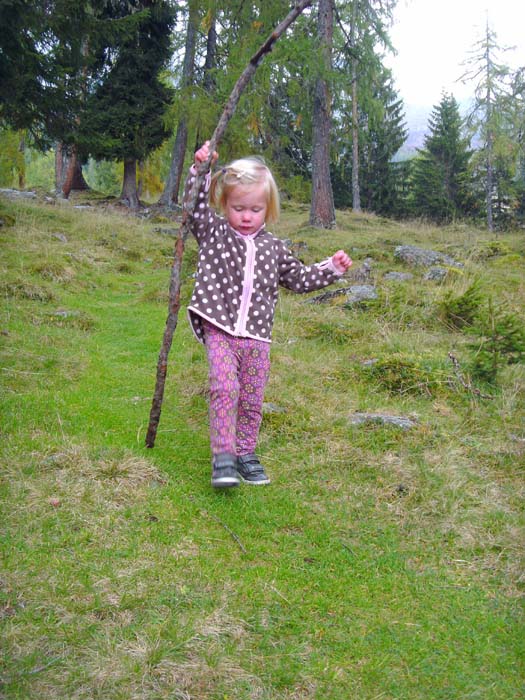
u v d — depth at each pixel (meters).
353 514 2.77
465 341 5.40
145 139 20.22
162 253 10.70
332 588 2.25
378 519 2.74
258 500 2.85
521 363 4.76
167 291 7.27
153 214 18.70
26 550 2.29
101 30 12.31
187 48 20.25
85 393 4.09
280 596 2.17
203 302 2.91
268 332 3.02
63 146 13.98
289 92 15.87
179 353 5.12
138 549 2.37
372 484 3.04
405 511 2.80
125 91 19.83
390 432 3.58
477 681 1.85
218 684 1.76
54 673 1.74
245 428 3.06
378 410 3.95
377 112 18.64
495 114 29.97
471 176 40.94
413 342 5.34
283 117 21.38
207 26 19.17
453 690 1.81
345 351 5.22
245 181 2.92
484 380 4.45
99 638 1.88
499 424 3.79
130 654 1.83
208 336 2.95
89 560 2.27
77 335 5.46
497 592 2.27
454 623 2.10
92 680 1.72
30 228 9.97
